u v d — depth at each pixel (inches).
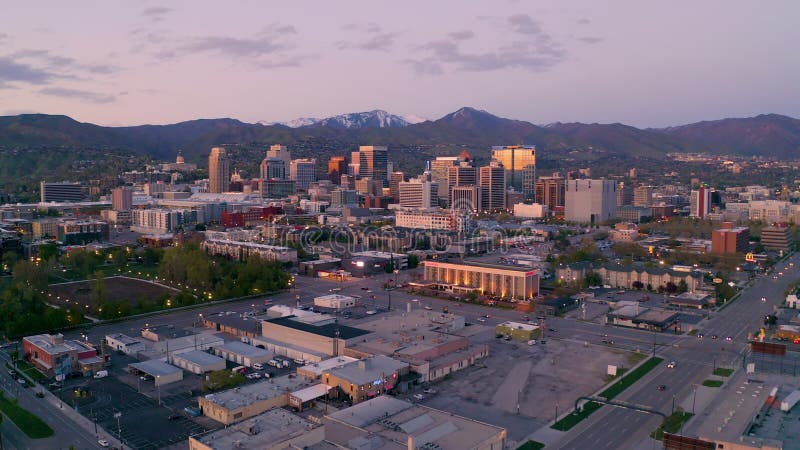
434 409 6289.4
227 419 6250.0
